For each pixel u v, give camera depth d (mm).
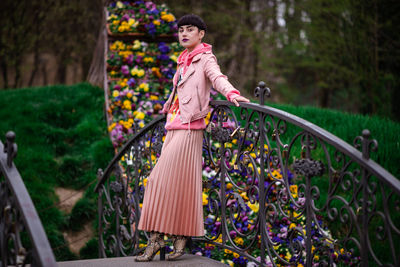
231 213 3004
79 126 7211
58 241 5352
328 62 12562
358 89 12773
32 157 6336
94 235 5617
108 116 6777
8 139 2076
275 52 14336
